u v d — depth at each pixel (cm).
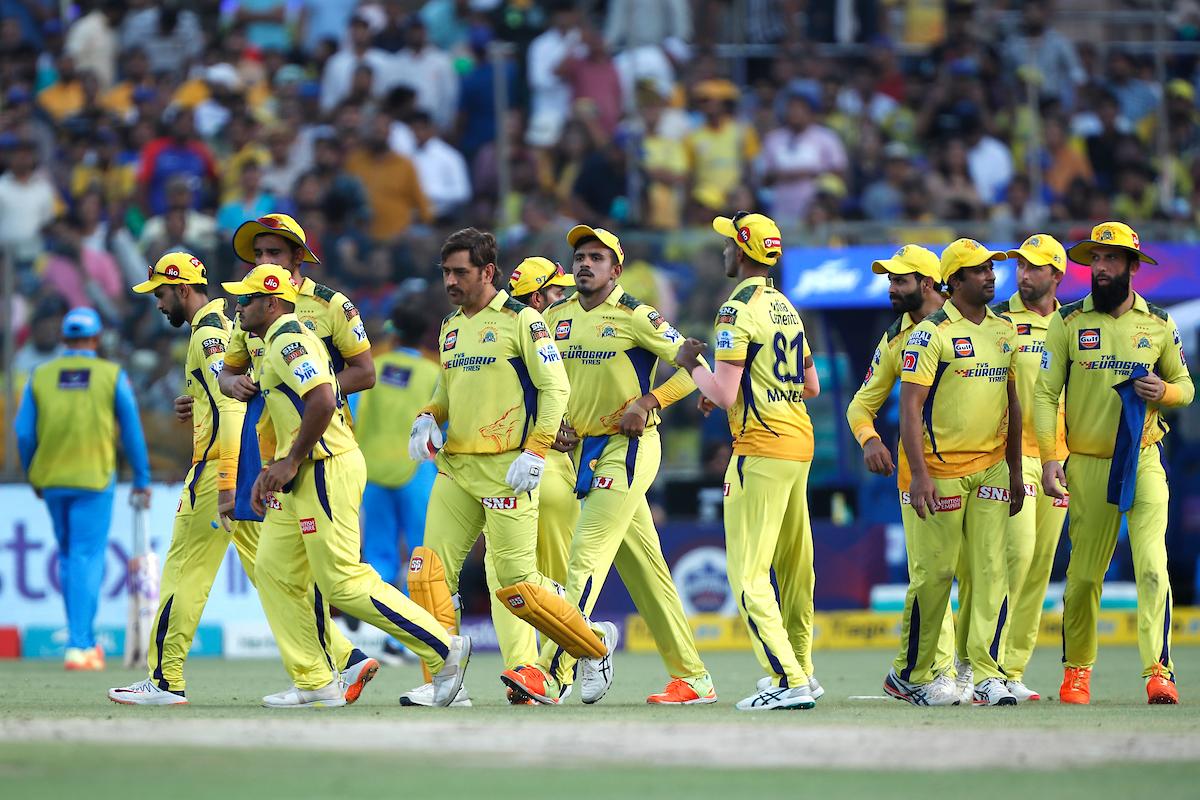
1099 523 3222
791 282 5419
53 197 6669
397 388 4597
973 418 3003
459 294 2997
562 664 3089
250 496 2866
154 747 2200
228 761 2072
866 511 5425
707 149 6775
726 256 3030
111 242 5366
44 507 5112
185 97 7188
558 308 3164
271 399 2820
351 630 4619
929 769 2027
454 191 6781
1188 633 5169
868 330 5459
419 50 7156
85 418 4412
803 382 2989
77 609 4419
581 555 3042
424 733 2364
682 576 5203
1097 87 7369
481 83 7031
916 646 3070
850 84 7262
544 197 6369
